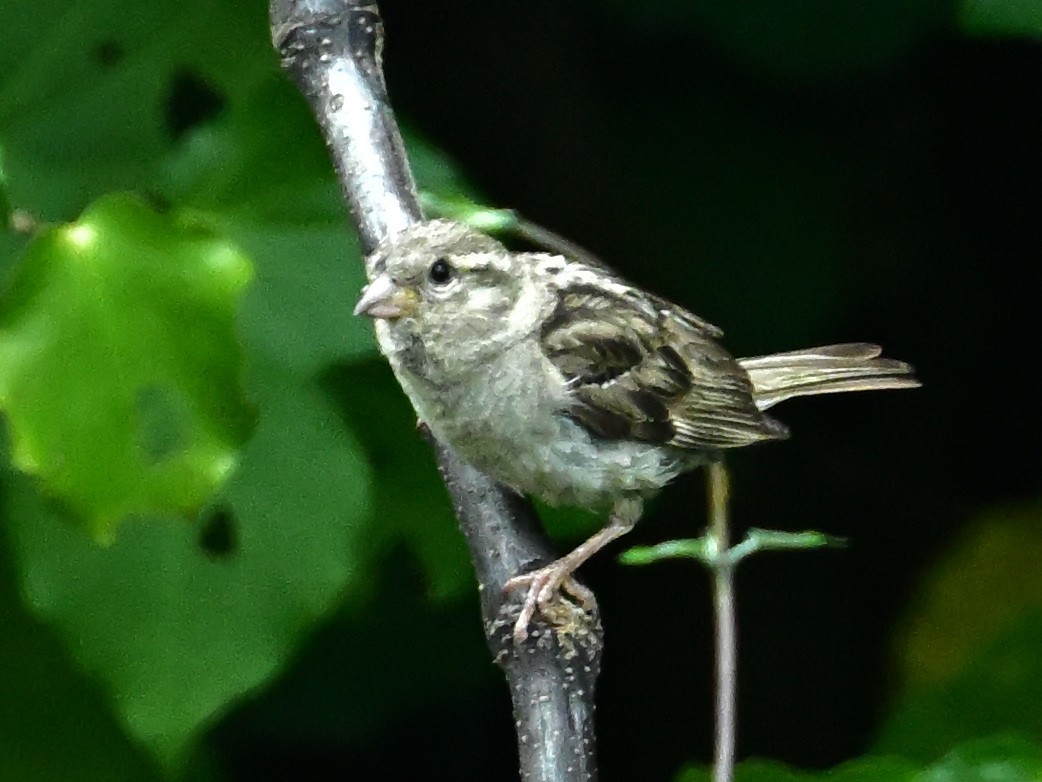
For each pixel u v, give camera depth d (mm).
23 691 7426
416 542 7910
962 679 9430
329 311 7305
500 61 10586
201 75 7727
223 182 7363
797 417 11539
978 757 6871
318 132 7402
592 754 5758
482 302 7211
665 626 11359
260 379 7176
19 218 5438
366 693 9641
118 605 6746
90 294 4508
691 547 4906
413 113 10531
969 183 10992
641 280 10477
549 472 7746
